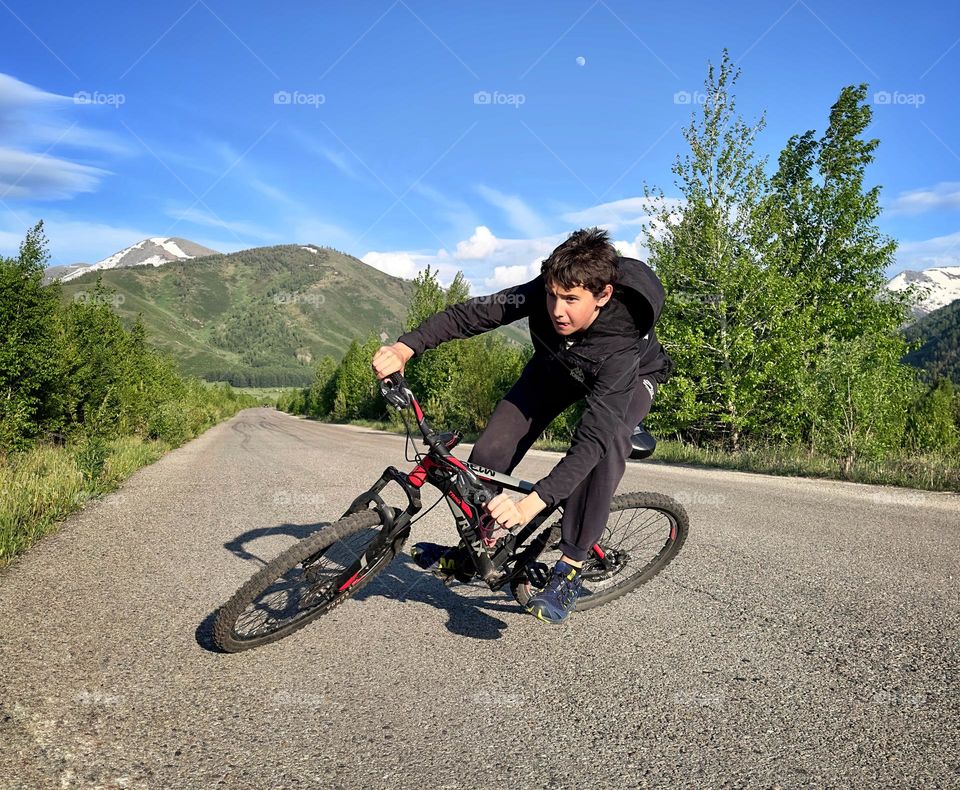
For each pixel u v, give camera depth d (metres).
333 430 41.00
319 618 3.18
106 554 4.57
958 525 5.84
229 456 14.88
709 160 16.61
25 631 2.99
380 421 52.00
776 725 2.19
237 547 4.82
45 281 12.68
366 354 62.28
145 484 8.81
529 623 3.19
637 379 2.92
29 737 2.04
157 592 3.64
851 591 3.71
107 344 18.20
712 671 2.62
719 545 4.86
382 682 2.50
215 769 1.89
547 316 2.72
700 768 1.92
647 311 2.58
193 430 28.19
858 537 5.21
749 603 3.49
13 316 11.77
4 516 5.34
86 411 15.63
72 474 8.09
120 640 2.90
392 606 3.41
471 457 2.95
